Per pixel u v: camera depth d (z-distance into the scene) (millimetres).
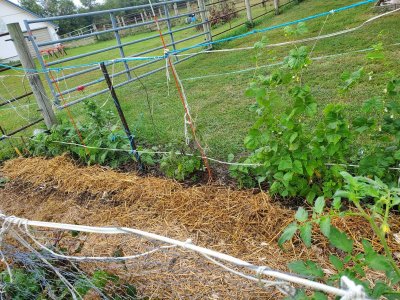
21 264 2025
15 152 4387
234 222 2553
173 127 4387
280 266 2127
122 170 3561
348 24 7441
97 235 2650
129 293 1885
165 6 7547
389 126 2242
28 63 4184
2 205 3400
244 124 4062
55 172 3654
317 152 2246
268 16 10984
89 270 2016
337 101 3988
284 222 2424
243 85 5430
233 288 2006
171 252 2191
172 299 2002
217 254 1080
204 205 2766
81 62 12273
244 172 2816
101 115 3896
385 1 7922
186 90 5770
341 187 2279
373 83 4258
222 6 13719
